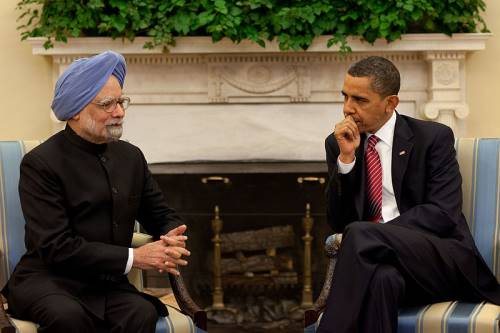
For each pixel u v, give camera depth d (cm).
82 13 628
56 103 416
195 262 688
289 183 676
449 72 650
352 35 635
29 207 409
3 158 458
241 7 625
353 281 400
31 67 666
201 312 421
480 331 395
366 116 447
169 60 654
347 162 446
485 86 666
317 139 659
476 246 461
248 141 659
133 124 661
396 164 452
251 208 679
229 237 678
